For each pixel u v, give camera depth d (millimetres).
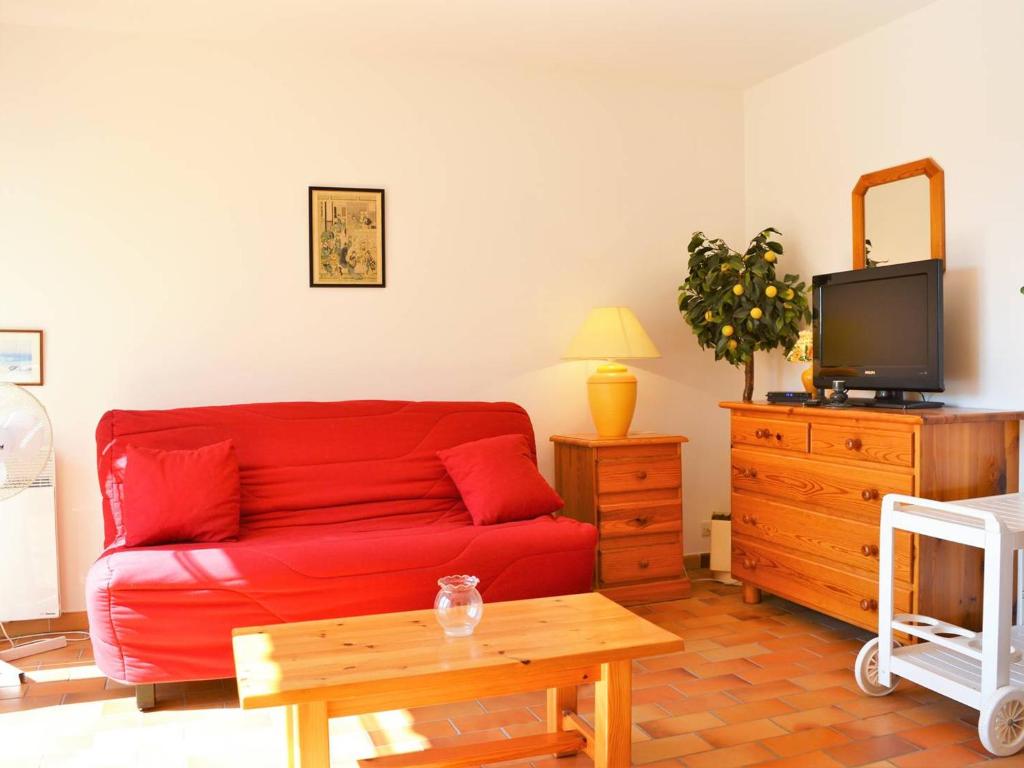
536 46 4035
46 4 3453
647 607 3982
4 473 3131
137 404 3814
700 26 3807
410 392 4207
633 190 4578
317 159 4043
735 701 2889
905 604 3062
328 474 3623
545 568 3262
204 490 3219
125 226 3787
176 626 2859
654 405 4648
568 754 2535
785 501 3680
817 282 3832
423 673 1978
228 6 3496
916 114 3684
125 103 3781
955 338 3521
